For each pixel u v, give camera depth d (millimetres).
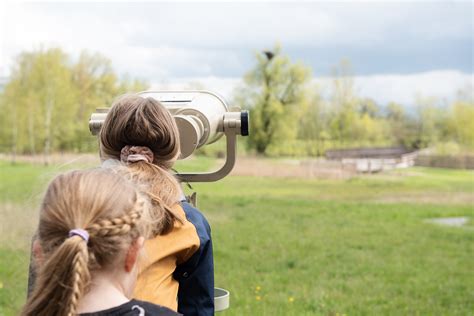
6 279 8734
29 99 42219
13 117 41781
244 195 24672
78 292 1795
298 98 43156
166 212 2697
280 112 42375
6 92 42875
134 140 2834
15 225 12039
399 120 41438
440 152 37500
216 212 18922
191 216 2904
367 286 9945
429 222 18469
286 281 10164
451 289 9844
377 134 41438
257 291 8977
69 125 42688
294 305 8336
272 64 44219
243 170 31766
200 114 3418
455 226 17531
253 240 14023
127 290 1992
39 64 43344
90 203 1927
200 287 2916
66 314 1773
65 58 44312
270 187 27719
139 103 2879
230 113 3643
